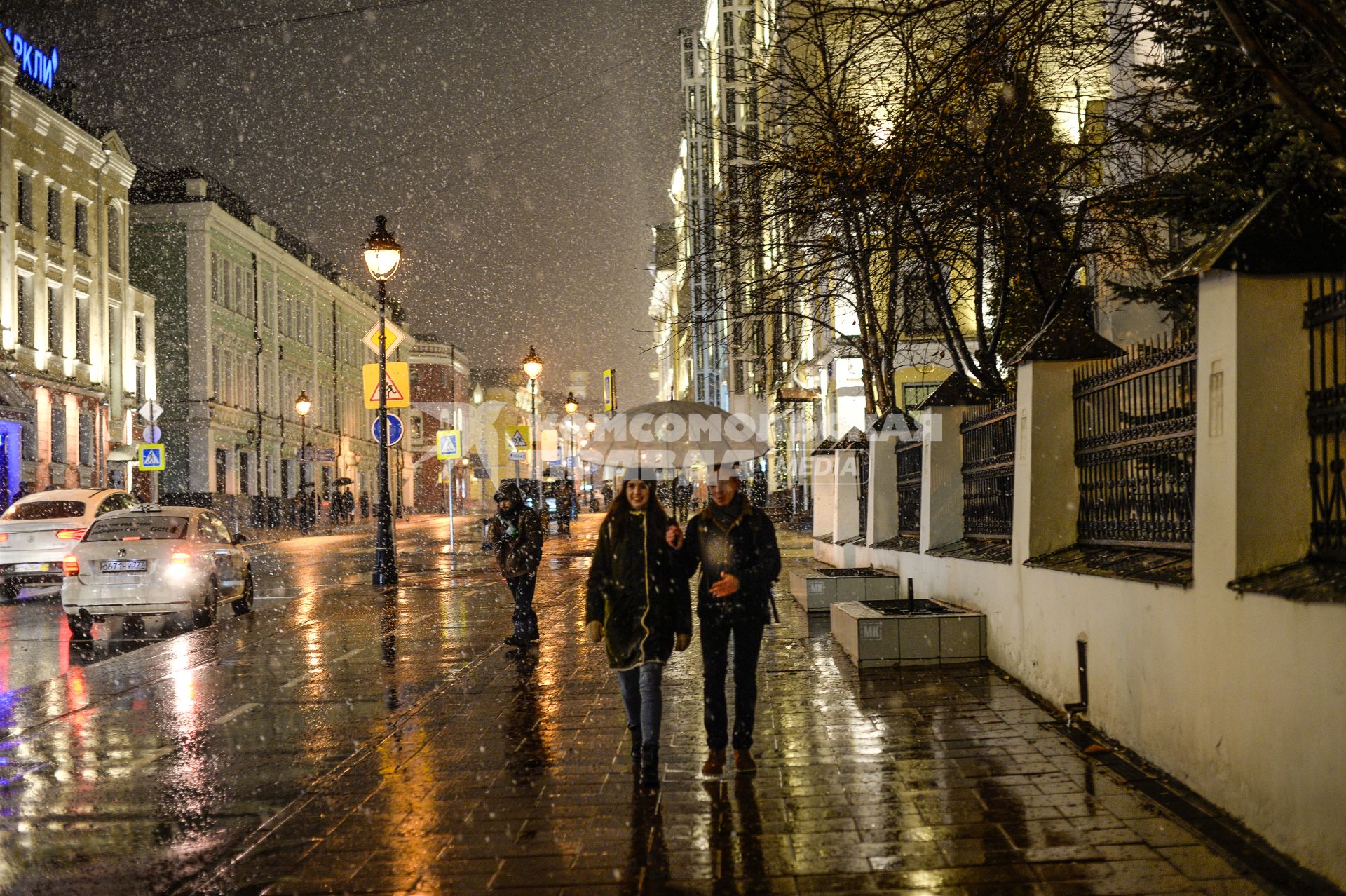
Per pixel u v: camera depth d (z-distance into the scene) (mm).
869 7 8234
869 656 10234
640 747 6852
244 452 60906
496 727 8258
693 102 56719
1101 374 8117
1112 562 7426
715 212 15711
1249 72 8312
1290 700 4828
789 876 4941
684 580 6863
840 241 15039
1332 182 7609
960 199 12016
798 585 15953
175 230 54938
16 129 39281
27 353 40156
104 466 45719
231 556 16828
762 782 6473
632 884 4922
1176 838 5211
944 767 6641
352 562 30734
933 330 16781
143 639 15117
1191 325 10523
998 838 5328
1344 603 4379
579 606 17172
